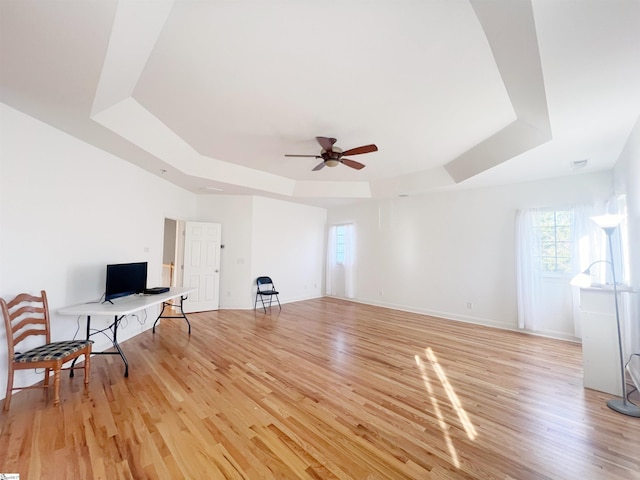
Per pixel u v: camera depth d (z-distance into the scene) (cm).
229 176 484
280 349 360
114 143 318
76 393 243
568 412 224
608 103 217
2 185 234
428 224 577
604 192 389
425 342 396
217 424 202
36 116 256
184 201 545
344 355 343
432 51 197
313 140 365
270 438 188
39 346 261
